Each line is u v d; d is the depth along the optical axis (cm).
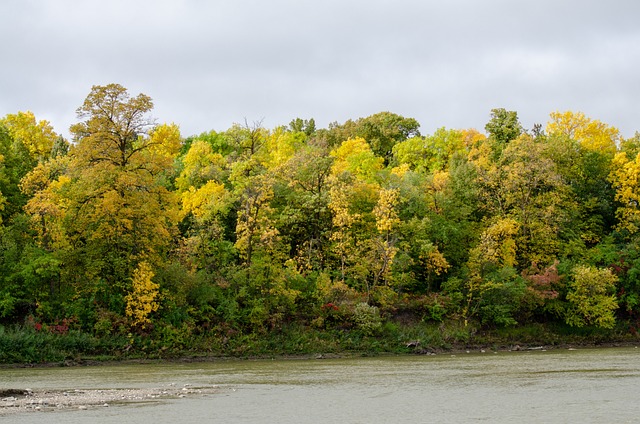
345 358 6322
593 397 3106
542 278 7838
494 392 3350
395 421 2553
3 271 6300
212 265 7269
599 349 7119
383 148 13538
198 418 2644
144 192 6469
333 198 7694
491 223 8575
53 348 5678
